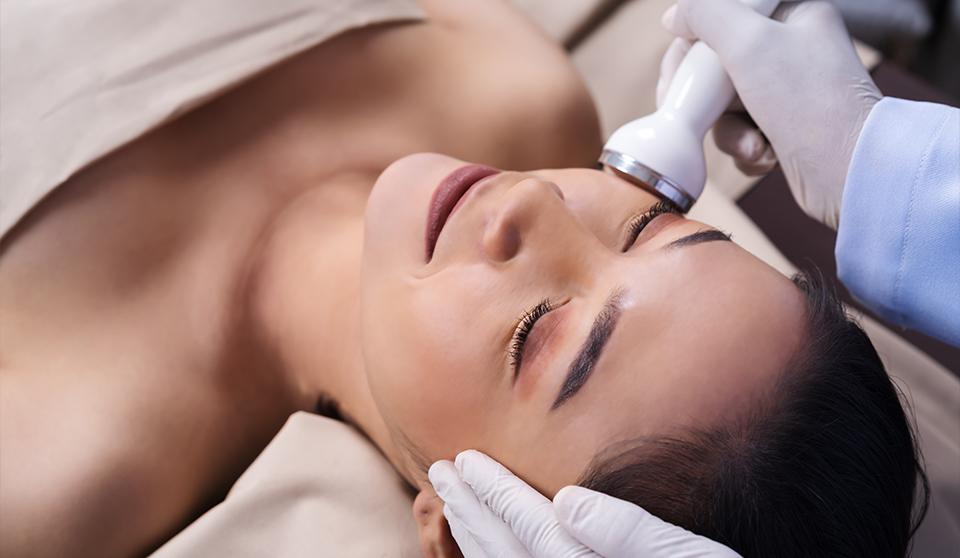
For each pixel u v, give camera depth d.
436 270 0.81
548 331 0.76
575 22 1.51
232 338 1.03
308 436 0.99
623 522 0.69
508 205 0.78
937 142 0.83
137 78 1.01
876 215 0.86
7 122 0.98
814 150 0.93
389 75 1.16
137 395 0.99
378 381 0.83
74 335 0.99
